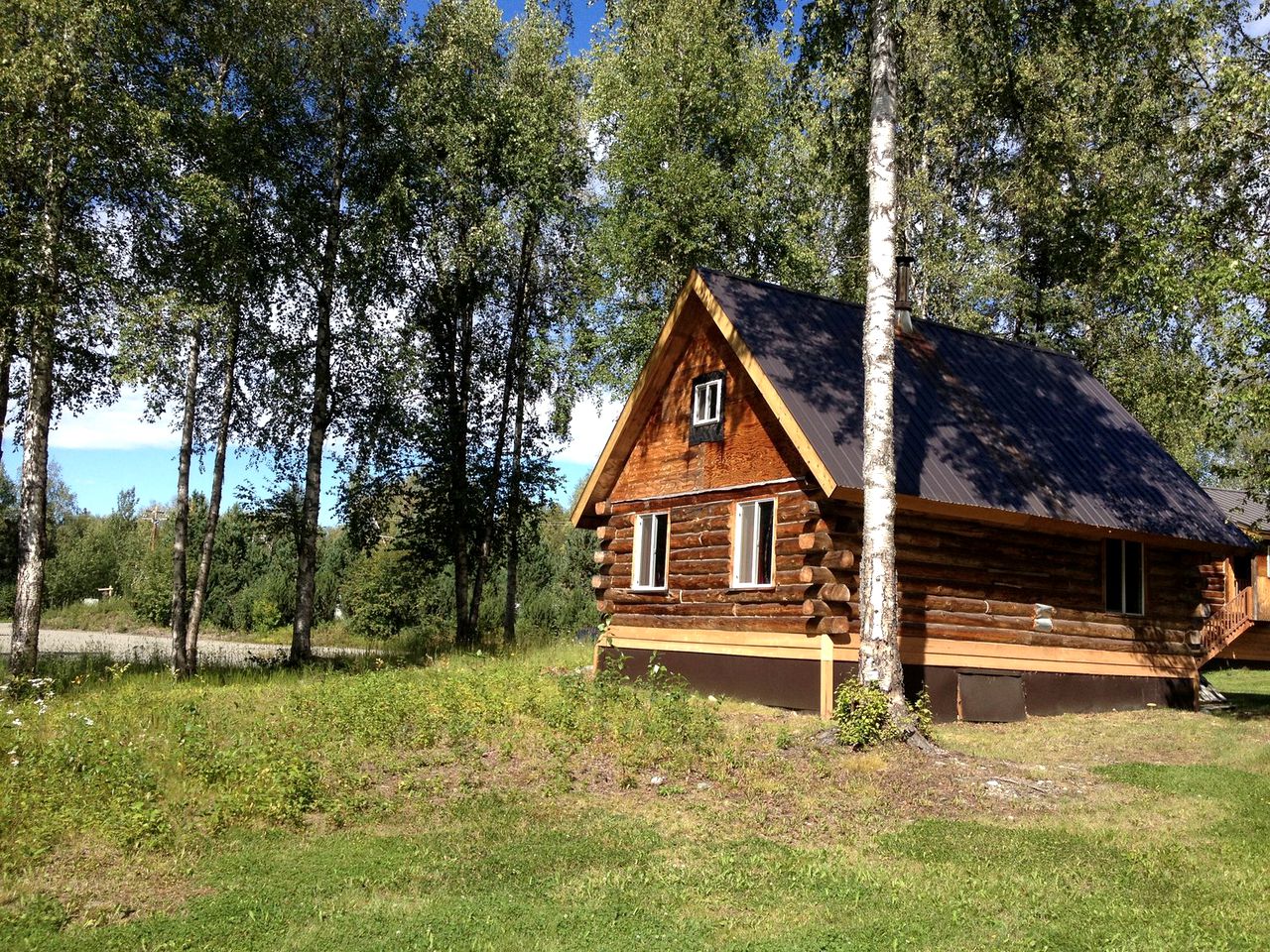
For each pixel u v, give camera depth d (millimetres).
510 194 27734
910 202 25531
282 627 43594
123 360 17812
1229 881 7605
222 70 22031
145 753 10055
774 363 14891
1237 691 23141
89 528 66312
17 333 17125
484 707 12781
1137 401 27672
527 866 7520
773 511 15133
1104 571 17203
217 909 6492
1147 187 16906
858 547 14117
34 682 14281
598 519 20344
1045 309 27422
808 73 14438
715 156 29000
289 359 23234
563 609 39969
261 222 22984
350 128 24938
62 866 7234
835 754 11195
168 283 19812
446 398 28609
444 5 26172
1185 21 15578
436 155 26828
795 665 14367
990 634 15453
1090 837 8734
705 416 16969
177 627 21344
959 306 28172
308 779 9195
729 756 10797
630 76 28594
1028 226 26203
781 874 7504
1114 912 6828
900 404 15883
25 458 17578
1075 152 19141
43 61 16703
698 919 6492
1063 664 16359
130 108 17953
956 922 6547
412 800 9219
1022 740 13656
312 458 23578
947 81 20812
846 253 29344
